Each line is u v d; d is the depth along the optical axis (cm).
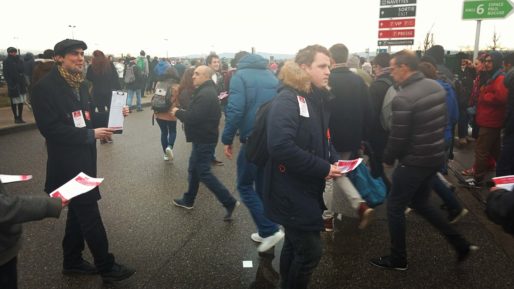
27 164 683
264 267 339
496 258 350
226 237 396
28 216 182
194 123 412
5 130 969
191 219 442
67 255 322
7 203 173
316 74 240
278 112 225
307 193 236
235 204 433
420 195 326
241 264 344
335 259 353
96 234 298
